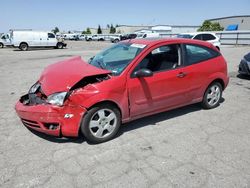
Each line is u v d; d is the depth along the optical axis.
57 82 3.44
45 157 3.16
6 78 8.22
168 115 4.67
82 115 3.30
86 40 56.22
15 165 2.98
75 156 3.20
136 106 3.77
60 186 2.61
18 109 3.55
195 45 4.50
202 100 4.81
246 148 3.44
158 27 53.84
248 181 2.71
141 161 3.09
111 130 3.64
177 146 3.48
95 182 2.68
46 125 3.33
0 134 3.79
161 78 3.91
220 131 3.99
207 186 2.63
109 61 4.05
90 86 3.33
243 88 6.83
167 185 2.64
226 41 31.17
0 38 26.14
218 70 4.78
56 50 23.27
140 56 3.76
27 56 16.64
